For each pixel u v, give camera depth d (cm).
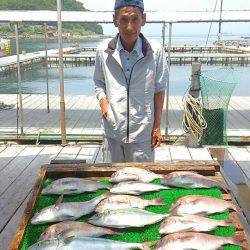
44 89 1920
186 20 652
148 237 203
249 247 189
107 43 312
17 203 362
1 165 484
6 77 2406
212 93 602
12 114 908
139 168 279
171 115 883
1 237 293
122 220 212
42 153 542
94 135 725
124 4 279
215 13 665
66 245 188
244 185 361
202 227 203
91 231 204
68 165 293
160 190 255
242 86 1808
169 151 559
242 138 712
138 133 316
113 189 250
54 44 5800
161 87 320
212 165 289
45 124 812
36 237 205
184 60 2945
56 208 224
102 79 328
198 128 576
